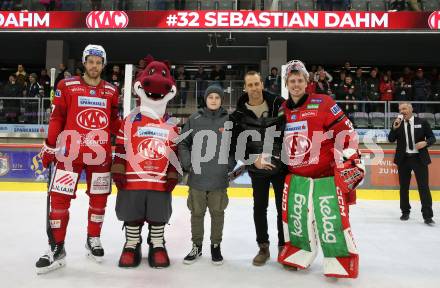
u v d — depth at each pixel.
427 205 5.08
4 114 9.57
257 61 14.53
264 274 2.90
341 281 2.76
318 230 2.86
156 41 12.81
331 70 14.91
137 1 11.94
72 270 2.91
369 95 10.15
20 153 8.27
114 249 3.56
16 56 14.67
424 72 14.85
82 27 11.35
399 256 3.48
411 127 5.36
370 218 5.59
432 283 2.75
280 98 3.19
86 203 6.41
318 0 11.60
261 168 3.07
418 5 11.23
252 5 12.10
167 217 3.14
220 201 3.16
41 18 11.38
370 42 12.58
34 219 4.97
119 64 15.01
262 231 3.19
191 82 9.88
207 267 3.05
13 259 3.17
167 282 2.67
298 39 12.30
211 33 11.90
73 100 3.06
